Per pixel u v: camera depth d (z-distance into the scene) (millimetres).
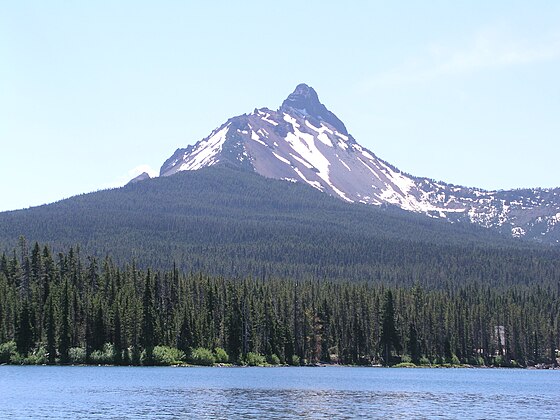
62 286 199875
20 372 167375
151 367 194375
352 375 191750
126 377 158750
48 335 191750
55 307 193875
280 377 172375
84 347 198625
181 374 172750
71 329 197250
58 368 180750
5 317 195750
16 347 190750
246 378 165375
